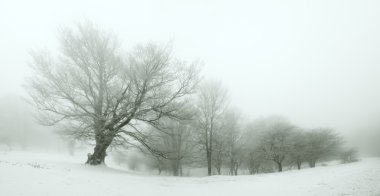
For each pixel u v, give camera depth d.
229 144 36.88
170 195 11.02
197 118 25.25
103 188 10.01
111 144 18.97
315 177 17.58
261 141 39.22
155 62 17.22
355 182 13.46
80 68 17.45
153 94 17.67
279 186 14.09
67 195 8.16
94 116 16.61
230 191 12.63
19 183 8.09
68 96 16.61
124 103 17.19
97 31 18.02
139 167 36.94
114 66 17.14
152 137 20.56
